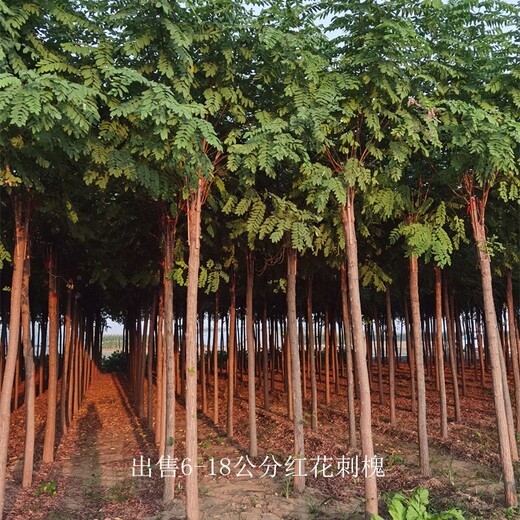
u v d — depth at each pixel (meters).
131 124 5.40
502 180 6.54
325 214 6.76
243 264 9.62
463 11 5.85
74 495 7.08
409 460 8.46
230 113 5.93
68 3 4.89
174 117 4.50
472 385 17.34
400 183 7.14
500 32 6.01
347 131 6.16
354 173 5.77
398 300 15.92
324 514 6.14
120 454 9.42
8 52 4.45
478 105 6.28
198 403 14.77
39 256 8.48
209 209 7.39
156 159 5.04
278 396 15.86
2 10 4.25
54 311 8.86
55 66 4.67
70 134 4.52
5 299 11.73
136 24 4.87
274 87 5.99
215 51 5.51
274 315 16.97
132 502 6.76
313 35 5.47
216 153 6.09
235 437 10.53
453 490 6.87
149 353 11.55
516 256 8.17
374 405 13.77
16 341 5.76
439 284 9.61
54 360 8.85
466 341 22.17
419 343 7.80
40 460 8.80
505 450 6.36
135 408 14.48
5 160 4.84
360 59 5.47
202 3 5.30
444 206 6.93
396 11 5.57
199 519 5.99
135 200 7.11
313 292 13.08
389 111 5.75
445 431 9.59
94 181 5.86
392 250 8.63
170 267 7.13
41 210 6.15
